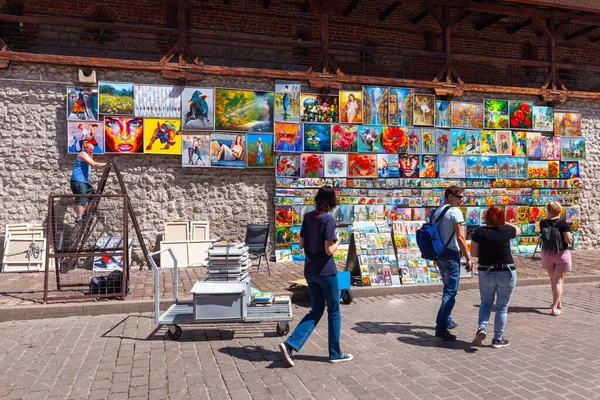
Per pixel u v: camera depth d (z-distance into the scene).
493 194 13.58
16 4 12.48
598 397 4.12
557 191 14.19
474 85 13.43
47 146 10.74
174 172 11.48
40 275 9.75
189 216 11.55
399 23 15.38
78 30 12.99
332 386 4.40
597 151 14.82
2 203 10.52
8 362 5.09
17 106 10.59
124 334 6.14
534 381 4.50
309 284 5.05
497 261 5.50
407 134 12.90
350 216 12.45
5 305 7.06
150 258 5.84
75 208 10.45
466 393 4.23
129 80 11.11
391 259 8.98
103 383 4.50
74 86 10.80
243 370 4.82
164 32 11.23
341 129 12.42
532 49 16.83
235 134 11.73
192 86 11.48
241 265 6.29
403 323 6.71
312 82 12.16
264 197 12.09
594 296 8.58
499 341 5.55
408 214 12.85
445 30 13.33
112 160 9.18
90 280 8.48
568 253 7.20
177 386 4.42
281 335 6.07
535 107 14.02
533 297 8.48
